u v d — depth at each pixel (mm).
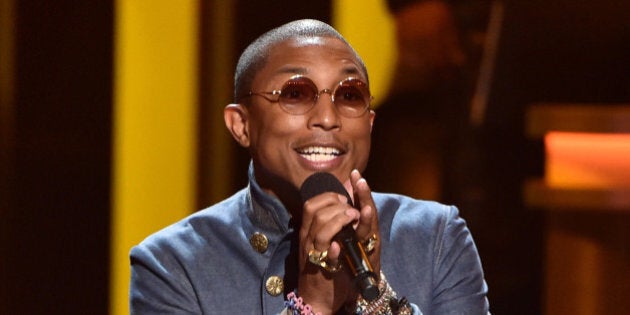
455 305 8789
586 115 15852
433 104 16734
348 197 8125
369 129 8625
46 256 19875
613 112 15758
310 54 8430
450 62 16812
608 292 15211
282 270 8602
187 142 20109
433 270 8828
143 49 20078
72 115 20000
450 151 16641
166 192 20188
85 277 20047
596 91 17844
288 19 19812
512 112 16797
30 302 19859
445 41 16750
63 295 20047
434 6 16672
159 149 20109
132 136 20156
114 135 20125
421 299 8688
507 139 16672
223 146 19953
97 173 20078
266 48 8641
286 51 8492
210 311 8484
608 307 15211
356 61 8586
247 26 19797
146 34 20078
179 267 8664
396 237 8883
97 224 20125
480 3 16828
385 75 17109
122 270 20172
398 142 16703
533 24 17203
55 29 19797
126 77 20078
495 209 16578
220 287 8562
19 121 19719
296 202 8656
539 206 15820
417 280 8727
